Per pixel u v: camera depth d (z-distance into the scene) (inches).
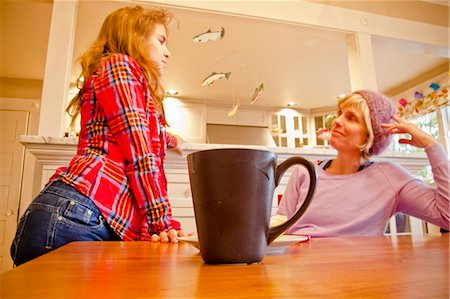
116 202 30.3
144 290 8.2
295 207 46.8
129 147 31.4
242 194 13.1
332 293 7.8
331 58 136.2
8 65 137.5
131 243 22.5
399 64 146.2
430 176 137.1
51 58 70.7
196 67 142.4
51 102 68.6
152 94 38.4
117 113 32.0
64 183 29.5
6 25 109.5
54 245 27.5
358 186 44.0
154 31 40.7
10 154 142.3
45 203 28.7
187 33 114.9
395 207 43.4
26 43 120.8
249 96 179.8
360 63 95.7
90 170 30.1
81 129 34.6
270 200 14.1
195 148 59.6
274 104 193.6
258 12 89.3
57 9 73.7
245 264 12.8
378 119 44.4
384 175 44.4
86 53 39.9
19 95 149.0
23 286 8.5
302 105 196.4
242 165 13.2
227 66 141.3
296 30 96.3
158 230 29.4
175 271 11.1
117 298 7.4
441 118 148.4
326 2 97.2
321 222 43.6
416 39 104.4
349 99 46.3
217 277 10.0
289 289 8.3
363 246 19.1
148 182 30.8
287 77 154.7
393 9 104.2
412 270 10.9
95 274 10.3
